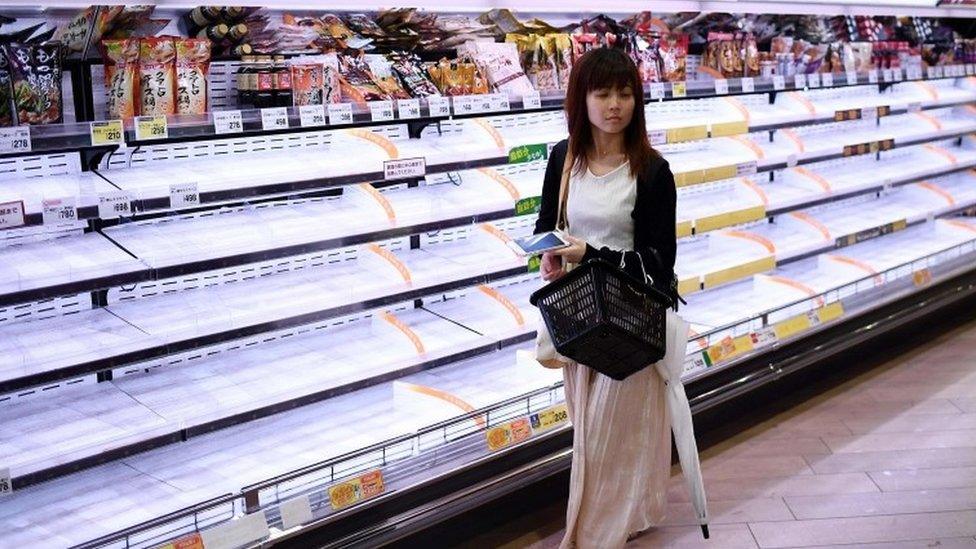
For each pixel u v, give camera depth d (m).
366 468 2.99
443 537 3.46
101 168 3.16
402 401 3.49
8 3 2.83
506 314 3.82
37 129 2.59
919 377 5.09
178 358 3.35
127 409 2.92
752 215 4.79
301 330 3.66
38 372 2.65
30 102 2.73
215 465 3.02
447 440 3.20
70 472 2.60
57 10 3.13
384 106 3.34
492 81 3.86
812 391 4.93
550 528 3.60
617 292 2.79
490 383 3.70
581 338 2.79
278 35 3.48
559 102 3.88
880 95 6.06
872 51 5.77
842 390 4.94
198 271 2.96
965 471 3.99
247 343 3.53
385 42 3.83
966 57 6.54
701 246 5.01
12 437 2.70
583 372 3.18
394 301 3.44
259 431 3.29
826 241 5.18
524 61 4.09
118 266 2.79
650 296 2.87
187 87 3.05
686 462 3.21
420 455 3.10
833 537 3.49
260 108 3.21
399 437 3.10
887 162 6.13
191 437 3.13
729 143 4.91
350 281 3.46
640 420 3.21
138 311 3.09
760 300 4.74
